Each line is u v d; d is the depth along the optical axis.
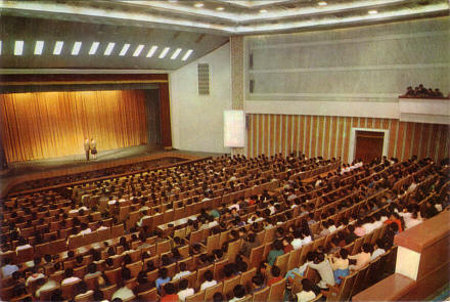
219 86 20.56
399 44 14.62
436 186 9.16
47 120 20.28
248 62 18.61
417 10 13.46
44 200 11.85
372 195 9.05
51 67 16.19
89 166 18.41
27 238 8.35
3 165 17.08
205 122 21.48
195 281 5.77
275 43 17.77
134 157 20.44
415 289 3.63
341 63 16.20
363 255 5.75
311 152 17.72
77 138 21.50
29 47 13.93
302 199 9.46
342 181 11.07
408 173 11.25
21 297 5.45
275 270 5.32
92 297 5.12
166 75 21.52
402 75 14.73
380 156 16.00
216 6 13.93
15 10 11.13
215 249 6.86
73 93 21.03
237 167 15.34
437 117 12.94
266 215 8.40
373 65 15.38
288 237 6.89
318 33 16.56
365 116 15.67
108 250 7.10
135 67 19.25
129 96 23.28
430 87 14.11
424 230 3.84
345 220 7.54
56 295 5.10
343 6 13.79
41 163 19.11
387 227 6.71
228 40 19.30
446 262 3.95
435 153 14.13
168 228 8.59
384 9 13.64
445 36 13.51
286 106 17.86
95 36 14.67
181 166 17.66
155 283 5.70
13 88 15.72
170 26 15.09
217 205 10.46
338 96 16.48
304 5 14.04
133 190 12.26
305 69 17.19
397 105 14.73
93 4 12.02
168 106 22.02
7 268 6.37
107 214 10.09
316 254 5.45
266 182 12.06
